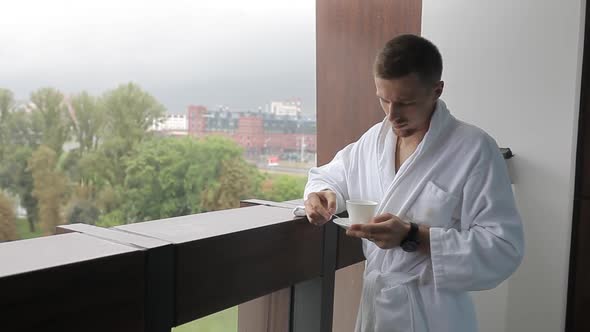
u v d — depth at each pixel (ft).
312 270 3.57
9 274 1.80
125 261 2.21
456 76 6.65
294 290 3.85
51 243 2.39
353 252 4.08
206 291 2.67
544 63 6.00
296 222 3.34
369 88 7.17
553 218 6.14
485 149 3.02
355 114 7.36
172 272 2.46
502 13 6.22
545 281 6.27
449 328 3.09
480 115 6.51
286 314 3.86
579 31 5.74
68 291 1.99
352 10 7.31
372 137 3.57
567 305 6.42
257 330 3.70
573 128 5.90
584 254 6.25
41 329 1.91
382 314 3.22
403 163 3.22
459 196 3.05
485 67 6.41
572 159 5.96
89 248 2.29
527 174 6.26
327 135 7.72
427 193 3.09
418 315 3.11
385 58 2.85
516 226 2.93
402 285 3.17
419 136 3.24
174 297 2.49
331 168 3.84
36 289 1.88
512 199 3.00
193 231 2.81
